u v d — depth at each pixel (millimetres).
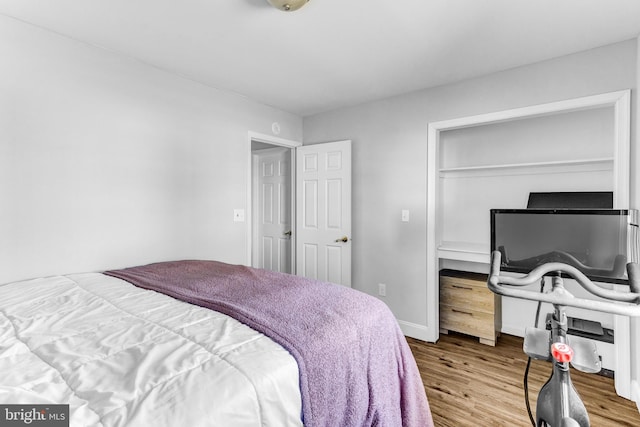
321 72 2408
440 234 3135
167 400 686
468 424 1691
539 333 1007
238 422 715
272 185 4012
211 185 2666
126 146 2145
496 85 2402
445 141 3262
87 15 1677
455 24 1768
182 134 2467
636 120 1902
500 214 1051
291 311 1231
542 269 917
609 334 2285
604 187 2502
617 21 1734
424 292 2791
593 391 1983
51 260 1818
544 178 2750
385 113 2988
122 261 2121
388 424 1227
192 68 2330
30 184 1743
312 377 928
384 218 3012
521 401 1898
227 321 1117
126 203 2145
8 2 1562
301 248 3479
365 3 1582
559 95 2160
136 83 2197
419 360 2420
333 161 3246
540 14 1670
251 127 3010
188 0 1562
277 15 1685
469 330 2770
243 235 2918
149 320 1130
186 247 2488
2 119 1651
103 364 820
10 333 1026
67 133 1879
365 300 1406
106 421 620
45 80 1797
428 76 2482
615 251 894
